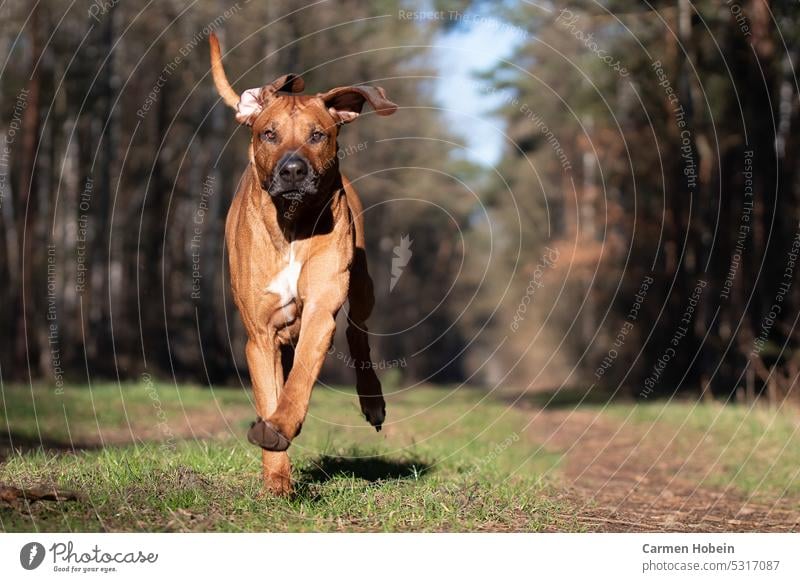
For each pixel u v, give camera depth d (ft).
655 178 68.64
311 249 17.88
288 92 19.40
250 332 18.43
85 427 36.83
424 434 36.14
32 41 67.41
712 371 59.47
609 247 89.30
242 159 79.25
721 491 25.77
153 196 79.05
